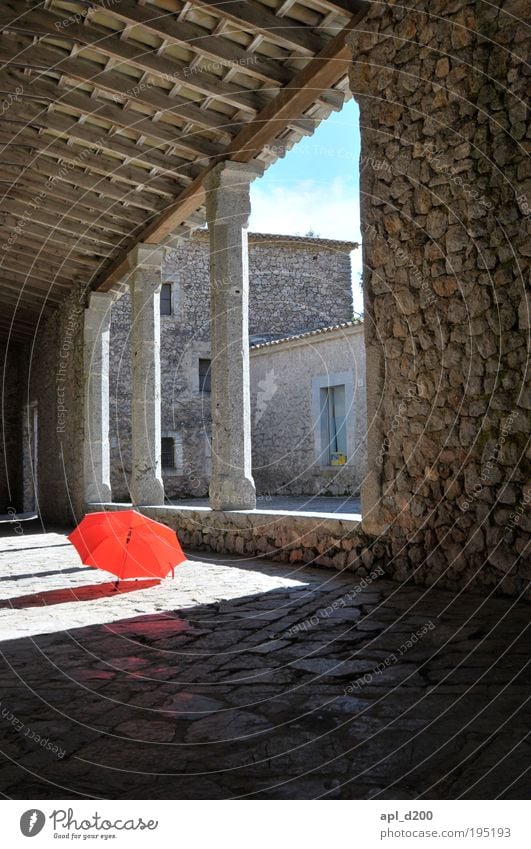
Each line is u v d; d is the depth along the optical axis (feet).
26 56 18.37
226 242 20.81
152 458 27.50
